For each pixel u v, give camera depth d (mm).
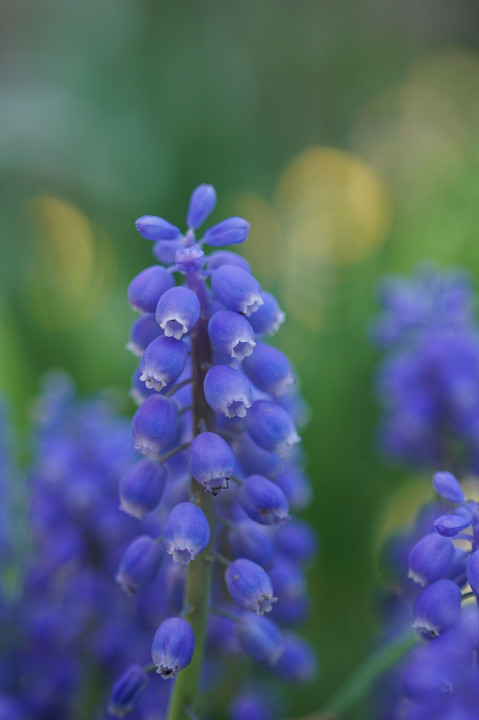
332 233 480
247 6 585
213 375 218
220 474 216
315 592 347
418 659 216
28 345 398
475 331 334
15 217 507
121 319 415
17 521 297
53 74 565
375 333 329
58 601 276
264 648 227
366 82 622
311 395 365
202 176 519
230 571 223
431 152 534
